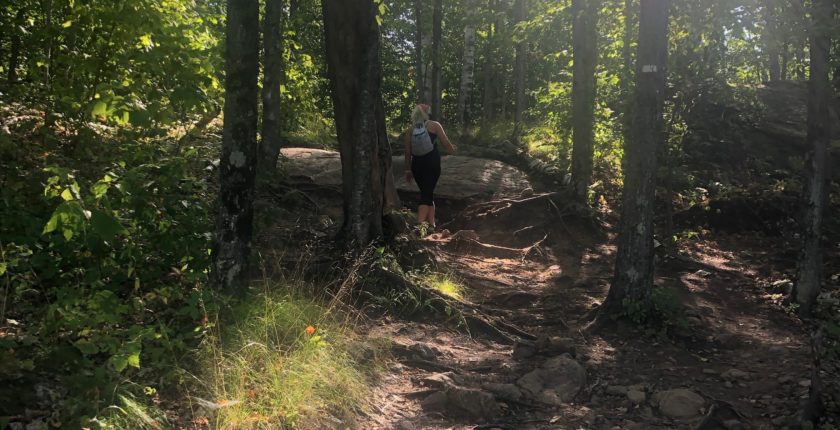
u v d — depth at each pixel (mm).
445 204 9719
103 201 4074
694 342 5645
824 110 6496
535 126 15734
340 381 4098
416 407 4211
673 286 7258
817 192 6539
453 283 6660
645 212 5902
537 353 5230
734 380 4828
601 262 8266
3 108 6711
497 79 26562
